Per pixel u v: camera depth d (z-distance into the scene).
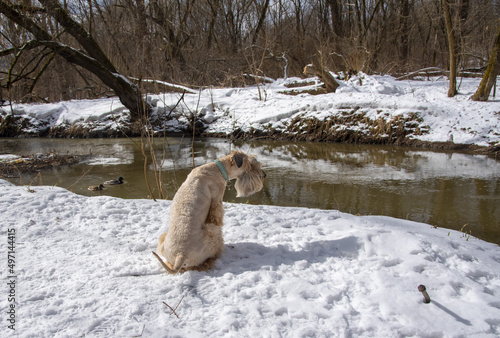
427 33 29.89
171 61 22.12
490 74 13.98
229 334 2.76
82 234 4.74
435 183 8.97
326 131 15.00
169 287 3.44
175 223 3.70
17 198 5.75
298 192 8.55
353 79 18.42
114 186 9.26
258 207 5.78
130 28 19.36
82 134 17.69
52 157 12.73
